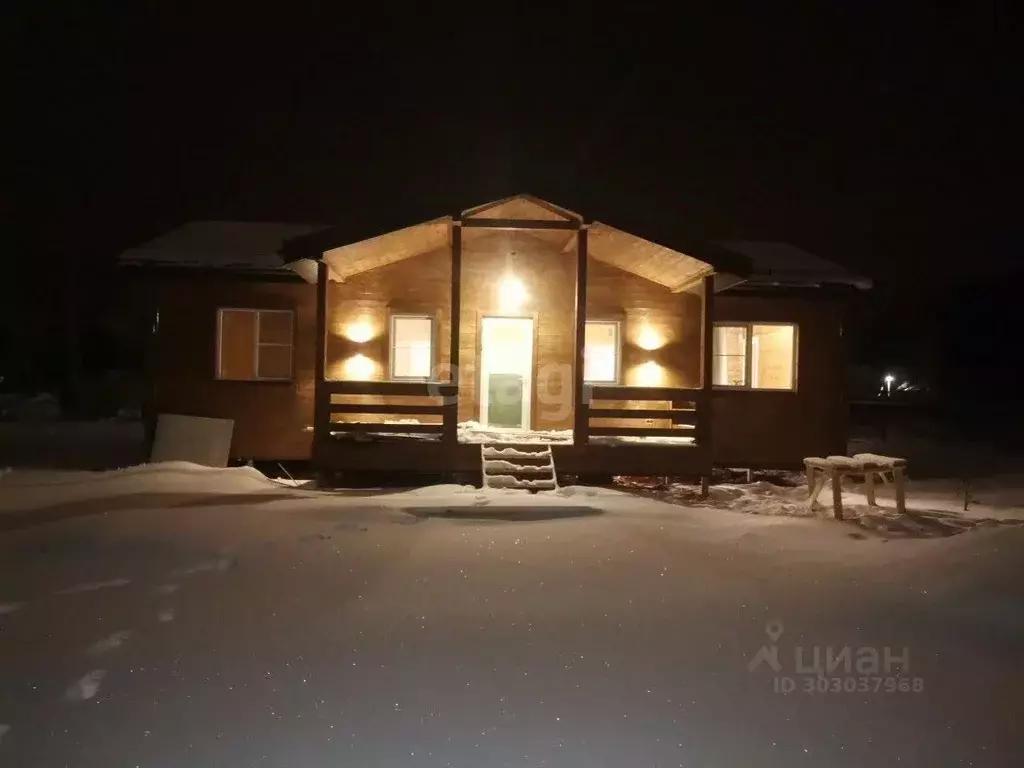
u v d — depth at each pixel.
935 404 31.72
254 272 13.37
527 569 6.49
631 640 5.09
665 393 11.41
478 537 7.53
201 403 13.41
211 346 13.42
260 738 3.96
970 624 5.44
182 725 4.07
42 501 9.46
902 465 9.48
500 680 4.54
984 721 4.19
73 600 5.75
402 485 11.50
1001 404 32.00
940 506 11.42
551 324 13.77
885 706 4.33
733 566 6.75
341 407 11.14
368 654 4.84
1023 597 5.91
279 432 13.46
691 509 9.40
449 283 13.67
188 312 13.44
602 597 5.86
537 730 4.05
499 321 13.76
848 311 14.30
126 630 5.20
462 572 6.39
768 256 15.12
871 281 14.03
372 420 13.51
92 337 34.97
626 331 13.82
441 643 5.00
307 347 13.52
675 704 4.32
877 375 40.34
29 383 33.41
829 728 4.11
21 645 4.96
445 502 9.36
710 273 11.34
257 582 6.14
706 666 4.76
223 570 6.47
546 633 5.17
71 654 4.84
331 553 6.92
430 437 11.41
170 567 6.54
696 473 11.39
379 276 13.61
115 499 9.59
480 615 5.46
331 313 13.49
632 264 13.22
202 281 13.47
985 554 6.96
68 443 19.23
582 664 4.75
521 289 13.73
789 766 3.79
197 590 5.96
